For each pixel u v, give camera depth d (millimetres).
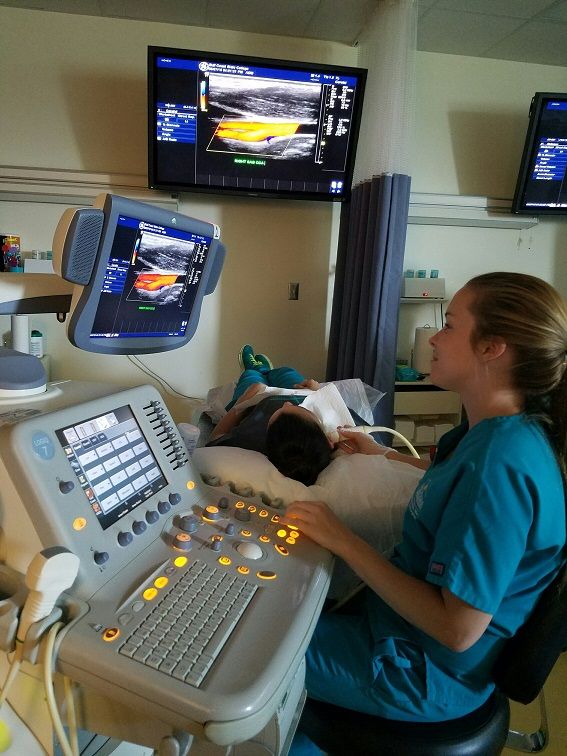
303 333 3176
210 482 1067
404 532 946
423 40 2912
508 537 709
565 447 783
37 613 561
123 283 952
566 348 790
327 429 1495
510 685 802
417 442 3010
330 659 891
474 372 838
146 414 891
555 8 2557
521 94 3184
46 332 2904
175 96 2480
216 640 592
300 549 833
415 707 840
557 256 3406
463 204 3164
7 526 621
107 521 700
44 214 2801
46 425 673
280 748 695
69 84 2736
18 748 667
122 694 539
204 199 2951
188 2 2553
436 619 736
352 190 2785
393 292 2555
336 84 2547
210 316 3076
